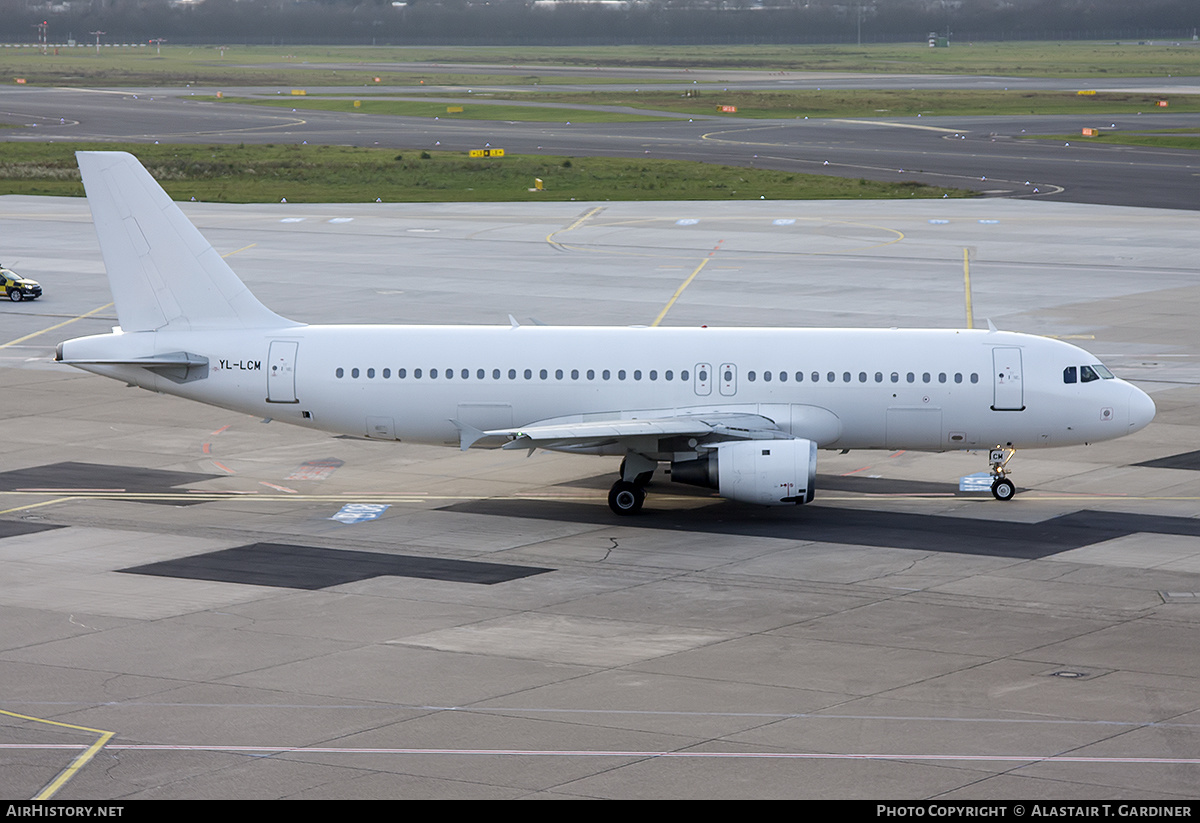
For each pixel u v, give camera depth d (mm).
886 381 115875
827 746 67062
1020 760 65312
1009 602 91062
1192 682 76000
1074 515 114312
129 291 118812
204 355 118375
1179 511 115188
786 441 108938
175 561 100500
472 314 199375
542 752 66375
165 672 77562
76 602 90500
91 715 71062
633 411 116688
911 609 89562
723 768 64500
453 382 117500
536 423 117875
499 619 87500
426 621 87062
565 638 83812
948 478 127938
